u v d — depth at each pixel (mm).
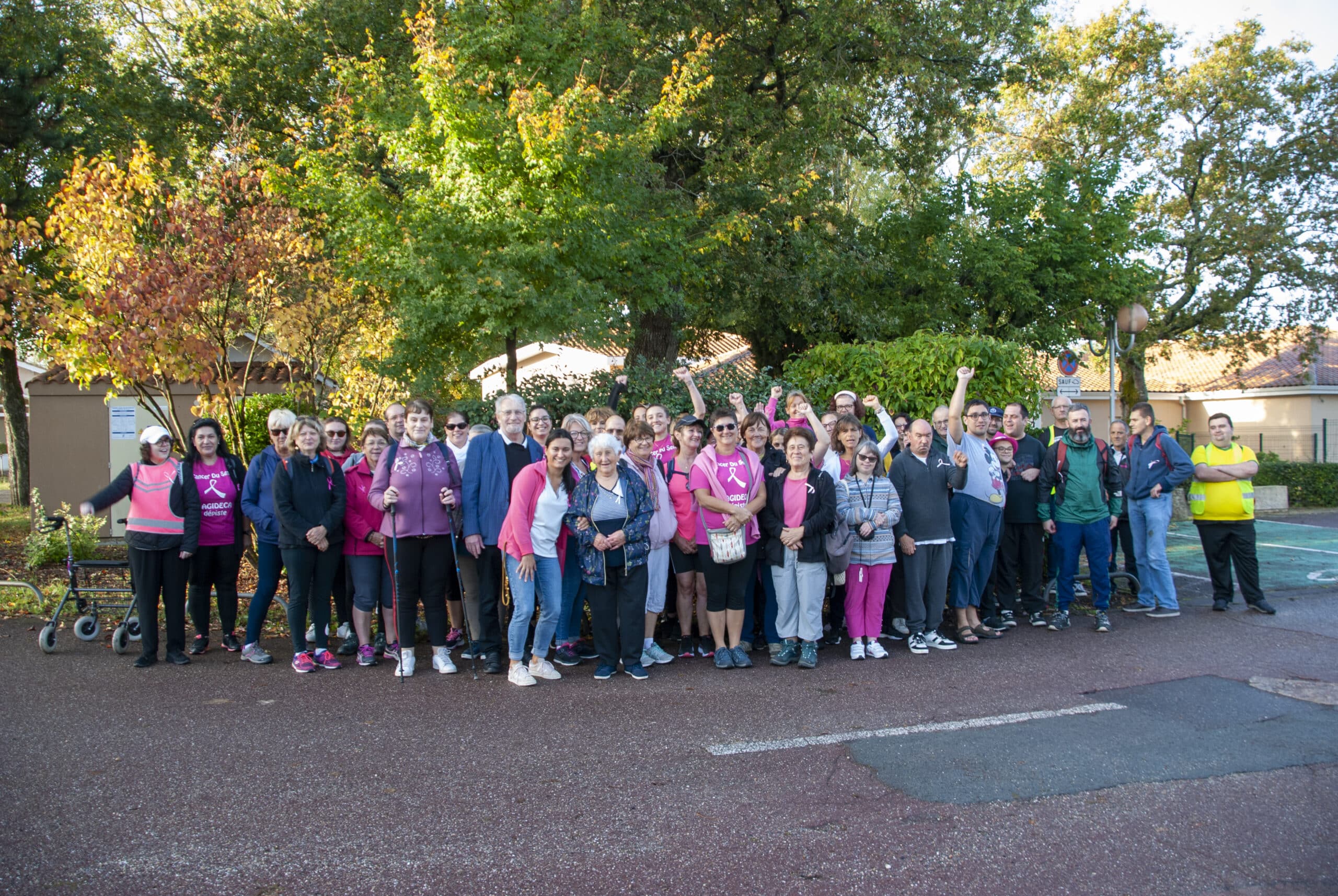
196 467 7086
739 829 3994
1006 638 7797
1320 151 24953
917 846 3830
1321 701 5855
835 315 16781
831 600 7891
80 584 9883
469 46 10648
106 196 8656
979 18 15609
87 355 8570
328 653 6832
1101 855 3754
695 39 14578
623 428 6961
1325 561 12156
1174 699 5918
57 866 3648
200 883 3518
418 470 6582
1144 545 8938
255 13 16422
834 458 7398
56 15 17594
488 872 3613
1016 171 27797
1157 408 34281
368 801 4297
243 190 9938
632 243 11852
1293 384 29641
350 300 10969
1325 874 3607
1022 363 10695
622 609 6488
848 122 16656
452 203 10070
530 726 5406
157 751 4977
